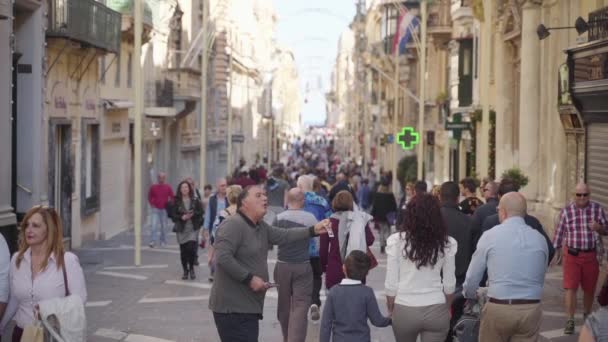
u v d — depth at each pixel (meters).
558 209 34.66
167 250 37.19
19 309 11.97
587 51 28.03
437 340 13.49
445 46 67.44
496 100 44.62
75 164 38.47
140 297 24.77
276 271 17.89
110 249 37.69
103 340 19.31
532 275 13.21
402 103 84.06
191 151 76.38
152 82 57.31
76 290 11.92
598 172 28.56
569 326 19.50
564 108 31.94
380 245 36.69
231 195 23.31
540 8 37.09
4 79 25.38
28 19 29.09
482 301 14.23
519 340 13.36
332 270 18.39
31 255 11.93
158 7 57.62
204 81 51.69
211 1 87.19
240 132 111.81
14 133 28.94
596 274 19.58
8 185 25.75
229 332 13.27
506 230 13.33
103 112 43.50
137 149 31.56
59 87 35.22
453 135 50.88
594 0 30.39
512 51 43.19
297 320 17.56
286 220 18.27
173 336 19.72
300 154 142.75
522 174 34.75
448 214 16.48
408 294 13.40
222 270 13.27
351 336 13.07
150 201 38.88
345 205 18.55
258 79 135.12
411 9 65.62
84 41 35.62
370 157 113.00
